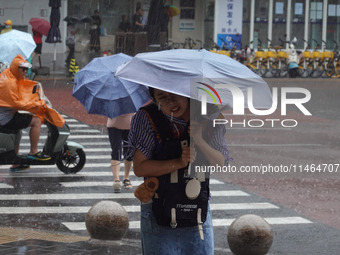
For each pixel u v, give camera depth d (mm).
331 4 47219
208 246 4996
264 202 12078
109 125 12820
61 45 44031
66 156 14703
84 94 12320
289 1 46625
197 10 45688
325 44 46781
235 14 44812
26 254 7785
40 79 35969
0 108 13508
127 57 12680
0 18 42625
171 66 4391
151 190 4816
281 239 9727
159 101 4758
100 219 8570
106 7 44156
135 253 8008
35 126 13930
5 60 15148
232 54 41219
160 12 37000
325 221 10781
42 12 42688
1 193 12656
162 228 4902
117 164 13039
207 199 4902
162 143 4777
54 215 11047
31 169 15250
